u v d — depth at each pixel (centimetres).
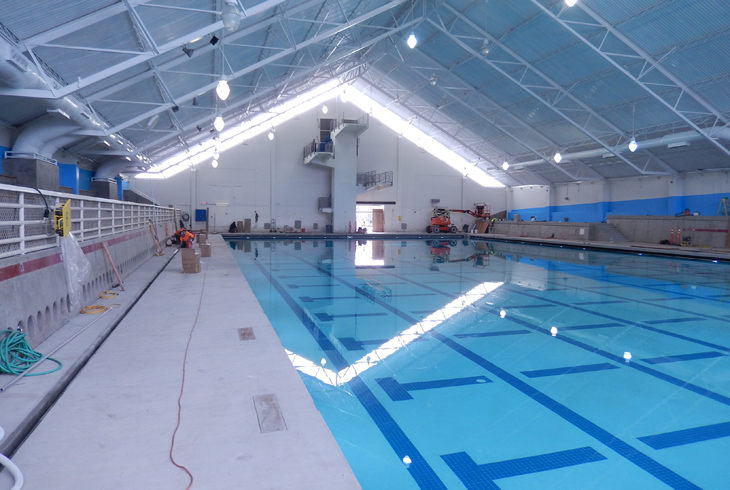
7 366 382
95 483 228
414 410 397
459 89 2355
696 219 2016
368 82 2847
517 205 3494
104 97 1124
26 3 669
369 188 3095
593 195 2788
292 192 3139
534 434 354
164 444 270
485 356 547
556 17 1443
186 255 1047
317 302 866
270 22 1211
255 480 234
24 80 768
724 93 1525
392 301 879
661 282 1135
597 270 1366
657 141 1900
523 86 1894
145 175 2917
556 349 577
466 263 1538
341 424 370
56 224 539
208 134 2433
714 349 579
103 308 647
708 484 287
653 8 1317
